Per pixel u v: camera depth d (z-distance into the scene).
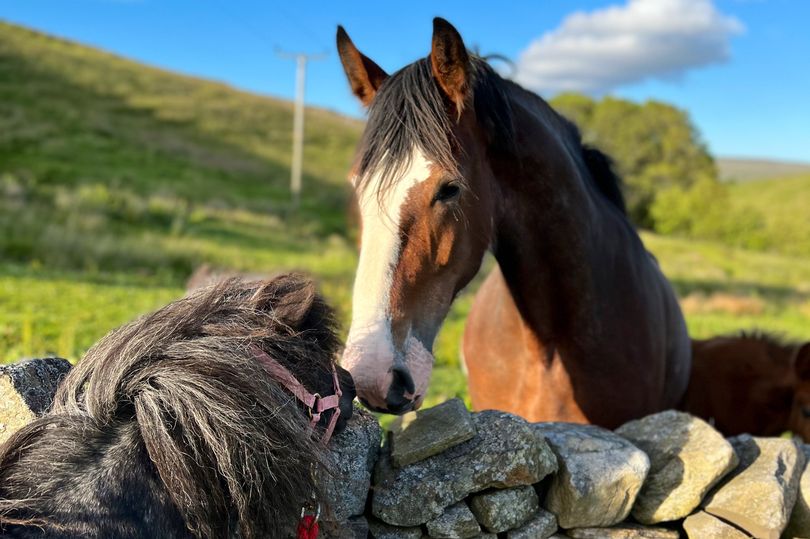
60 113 30.70
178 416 1.35
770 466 1.94
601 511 1.84
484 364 2.81
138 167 26.11
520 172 2.21
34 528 1.23
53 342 5.64
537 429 1.87
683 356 3.02
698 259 29.20
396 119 1.92
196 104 41.00
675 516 1.89
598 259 2.39
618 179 2.79
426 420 1.87
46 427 1.40
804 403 3.44
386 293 1.83
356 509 1.72
